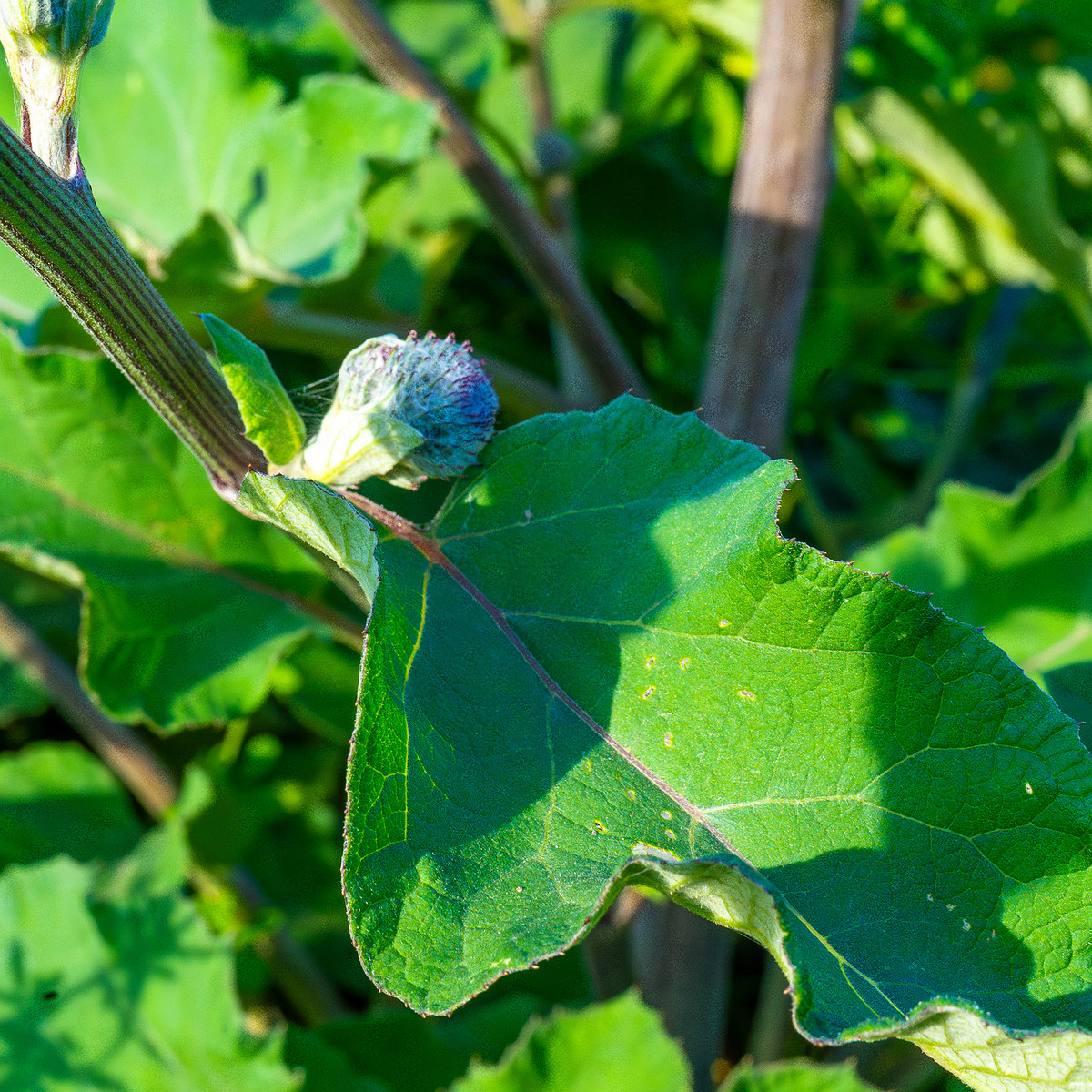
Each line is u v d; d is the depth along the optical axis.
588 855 0.39
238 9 0.87
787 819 0.40
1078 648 0.59
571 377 0.78
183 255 0.58
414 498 0.65
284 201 0.65
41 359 0.55
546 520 0.43
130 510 0.56
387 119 0.63
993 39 0.86
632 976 0.65
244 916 0.74
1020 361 0.99
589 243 0.92
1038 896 0.39
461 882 0.39
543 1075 0.57
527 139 0.90
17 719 0.88
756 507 0.41
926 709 0.40
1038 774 0.39
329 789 0.84
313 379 0.83
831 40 0.58
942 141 0.76
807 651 0.40
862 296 0.86
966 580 0.61
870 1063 0.64
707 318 0.92
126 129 0.72
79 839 0.77
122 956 0.62
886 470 0.98
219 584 0.57
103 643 0.55
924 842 0.39
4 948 0.63
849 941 0.39
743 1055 0.78
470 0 0.91
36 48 0.40
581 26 0.96
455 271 0.98
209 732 0.84
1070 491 0.61
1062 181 0.89
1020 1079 0.38
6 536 0.55
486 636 0.42
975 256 0.86
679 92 0.91
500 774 0.40
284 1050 0.62
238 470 0.43
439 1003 0.38
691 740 0.40
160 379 0.42
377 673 0.39
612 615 0.42
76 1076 0.60
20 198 0.40
